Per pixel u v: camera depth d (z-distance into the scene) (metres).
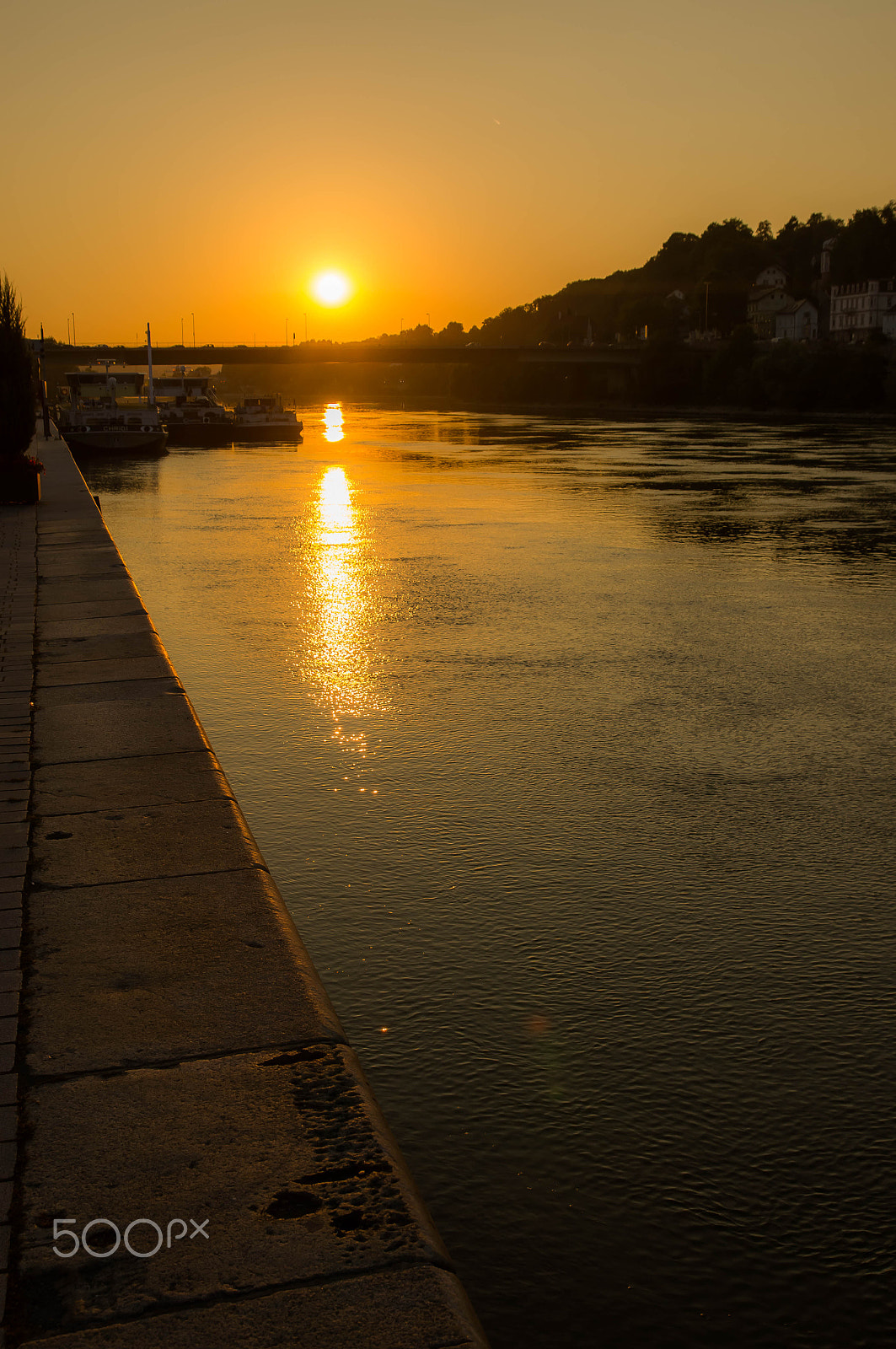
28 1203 3.36
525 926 8.64
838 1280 5.30
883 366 111.69
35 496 25.12
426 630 19.06
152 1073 4.04
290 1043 4.23
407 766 12.13
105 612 13.21
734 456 63.81
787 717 13.88
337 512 38.66
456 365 199.25
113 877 5.85
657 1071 6.86
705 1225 5.63
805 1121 6.41
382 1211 3.31
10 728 8.64
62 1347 2.85
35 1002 4.56
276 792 11.38
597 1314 5.11
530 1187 5.88
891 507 38.22
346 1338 2.87
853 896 9.16
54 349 134.75
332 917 8.78
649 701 14.54
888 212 172.50
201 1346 2.85
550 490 45.78
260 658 16.98
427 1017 7.41
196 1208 3.34
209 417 83.81
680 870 9.59
